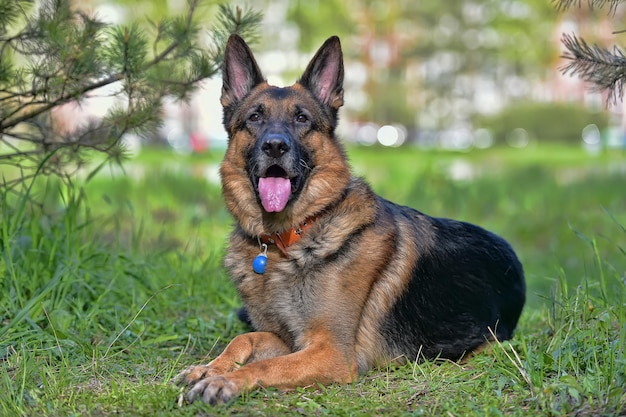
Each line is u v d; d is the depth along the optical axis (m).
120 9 27.55
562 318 5.09
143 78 5.79
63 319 5.35
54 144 6.14
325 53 5.32
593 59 4.87
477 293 5.30
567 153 38.44
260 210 4.97
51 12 5.59
